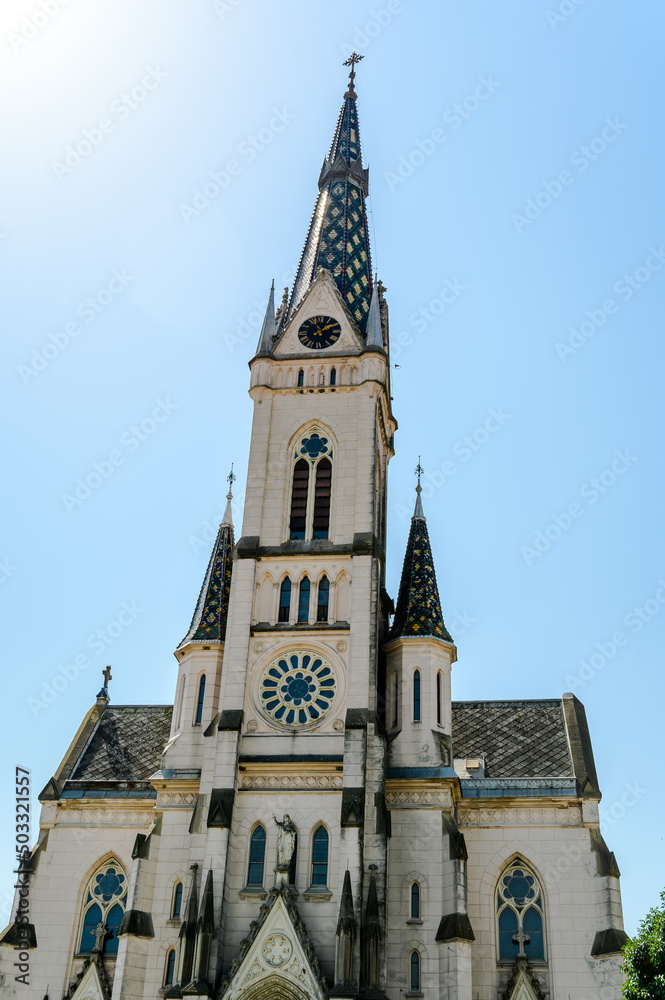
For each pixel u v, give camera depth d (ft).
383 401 272.72
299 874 210.59
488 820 229.04
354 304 277.85
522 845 225.97
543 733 253.03
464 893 209.87
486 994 213.87
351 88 335.06
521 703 265.34
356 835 207.41
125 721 274.36
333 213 297.53
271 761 221.25
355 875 204.33
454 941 203.51
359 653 228.43
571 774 237.04
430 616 242.78
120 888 236.43
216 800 216.54
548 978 213.87
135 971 213.46
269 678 231.91
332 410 257.55
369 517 243.81
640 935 190.70
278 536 246.88
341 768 219.20
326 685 229.04
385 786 220.43
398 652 238.68
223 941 206.18
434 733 228.02
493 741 253.44
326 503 249.55
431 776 220.64
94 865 238.89
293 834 211.00
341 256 286.46
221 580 263.90
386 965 205.36
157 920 219.61
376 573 240.53
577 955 214.69
